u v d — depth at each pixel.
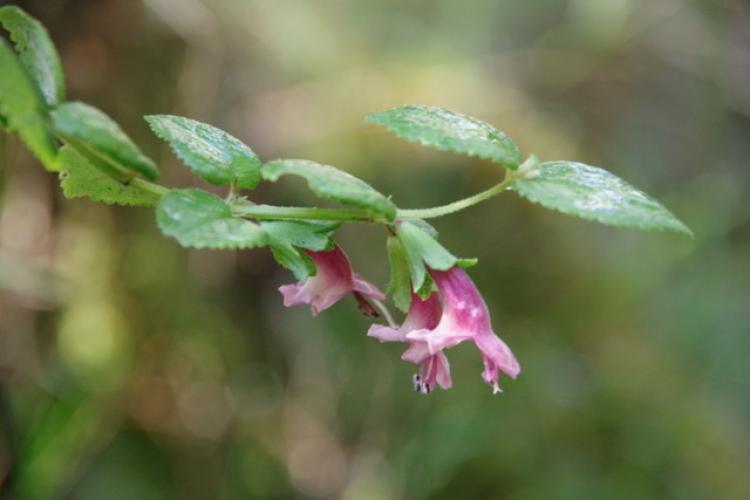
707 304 0.81
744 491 0.73
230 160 0.40
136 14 0.63
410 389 0.76
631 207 0.39
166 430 0.69
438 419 0.73
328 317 0.77
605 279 0.80
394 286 0.41
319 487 0.75
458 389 0.75
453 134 0.39
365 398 0.77
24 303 0.63
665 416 0.75
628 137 0.91
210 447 0.71
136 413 0.68
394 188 0.75
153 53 0.65
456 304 0.40
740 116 0.93
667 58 0.92
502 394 0.75
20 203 0.63
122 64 0.64
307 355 0.77
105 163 0.39
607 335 0.79
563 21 0.87
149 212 0.67
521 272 0.79
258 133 0.72
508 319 0.78
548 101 0.86
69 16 0.61
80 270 0.66
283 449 0.75
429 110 0.40
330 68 0.75
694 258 0.83
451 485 0.71
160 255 0.68
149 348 0.68
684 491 0.72
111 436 0.66
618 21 0.86
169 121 0.41
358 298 0.42
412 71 0.78
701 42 0.91
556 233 0.80
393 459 0.74
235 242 0.39
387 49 0.79
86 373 0.66
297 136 0.73
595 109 0.88
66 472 0.62
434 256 0.40
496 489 0.71
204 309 0.71
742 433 0.76
